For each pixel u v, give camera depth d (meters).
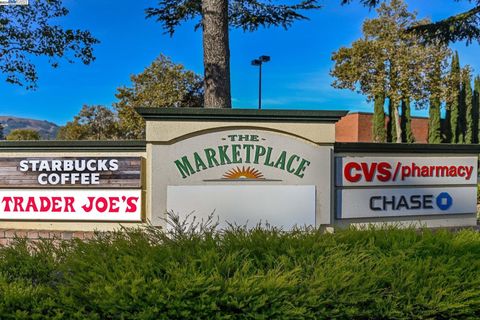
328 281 2.87
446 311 2.88
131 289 2.67
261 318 2.61
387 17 25.69
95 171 5.23
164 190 5.05
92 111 34.72
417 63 25.52
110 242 3.70
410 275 2.98
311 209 5.18
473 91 37.19
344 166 5.47
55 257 3.45
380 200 5.61
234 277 2.87
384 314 2.83
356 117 35.19
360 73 26.34
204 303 2.63
